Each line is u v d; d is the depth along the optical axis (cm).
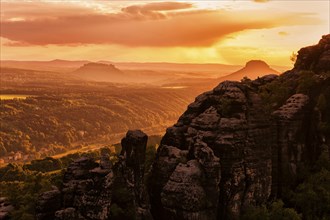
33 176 10419
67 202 6631
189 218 6725
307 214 7850
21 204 7888
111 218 6688
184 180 6856
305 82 9569
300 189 8056
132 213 6862
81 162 7138
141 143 7369
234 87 8094
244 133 7519
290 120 8344
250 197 7481
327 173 8194
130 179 7156
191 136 7812
